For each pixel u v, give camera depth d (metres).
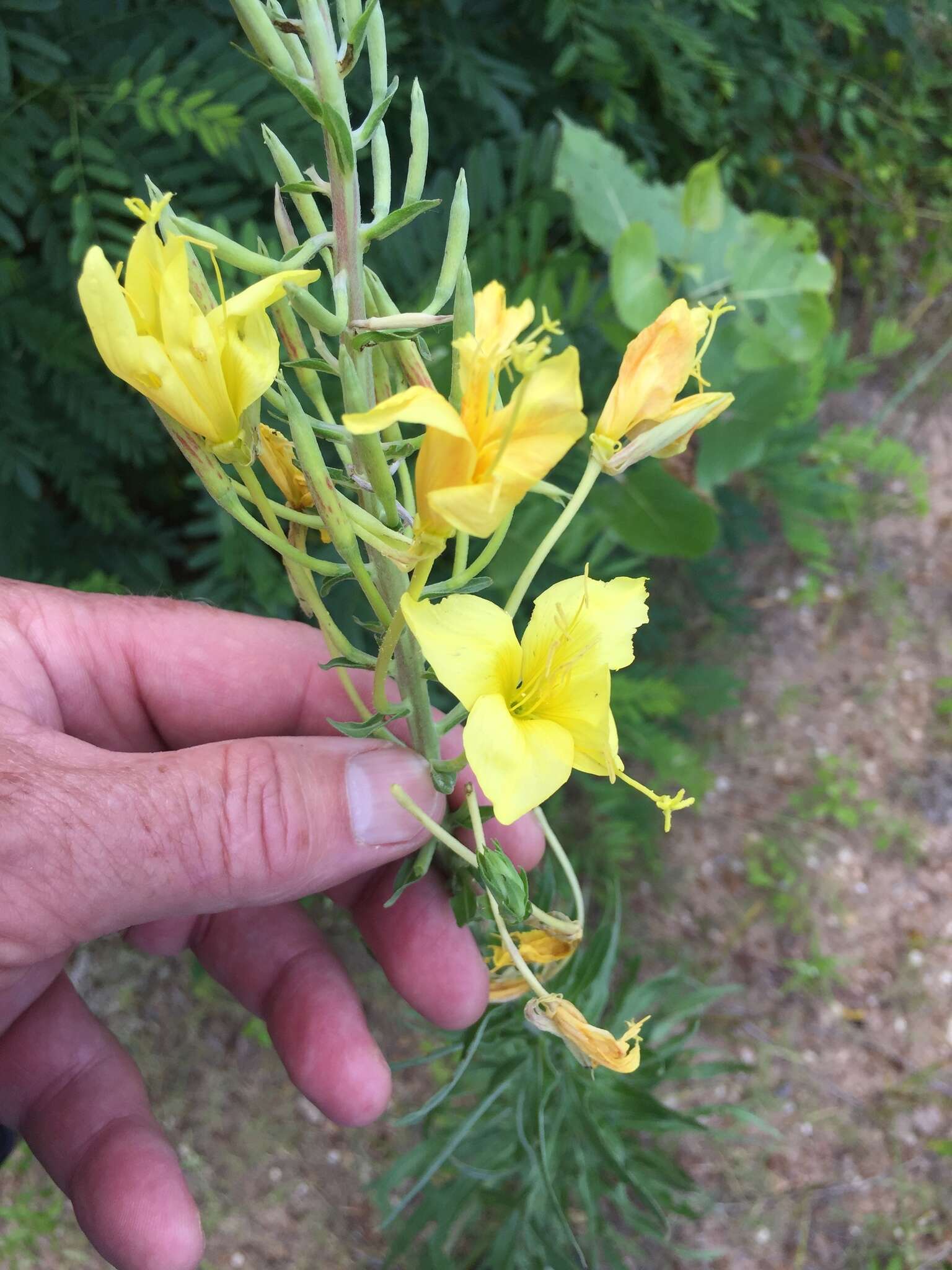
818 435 0.49
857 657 0.58
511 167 0.39
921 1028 0.49
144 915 0.18
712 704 0.49
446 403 0.12
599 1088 0.28
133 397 0.33
